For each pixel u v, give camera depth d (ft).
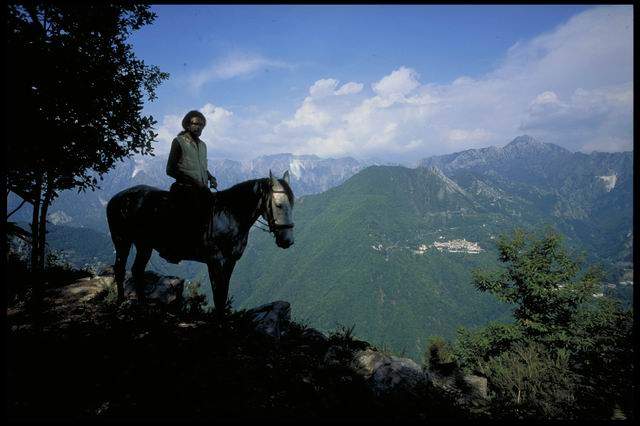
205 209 18.98
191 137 19.27
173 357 15.44
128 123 25.22
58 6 21.53
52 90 19.12
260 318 22.22
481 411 16.48
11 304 22.29
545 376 28.73
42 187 25.53
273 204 18.92
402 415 14.14
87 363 14.11
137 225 21.06
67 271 33.94
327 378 16.74
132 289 26.23
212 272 19.57
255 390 13.91
